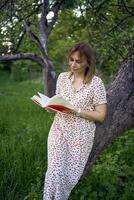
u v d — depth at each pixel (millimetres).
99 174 3174
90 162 2969
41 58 5320
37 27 5082
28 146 3889
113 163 3418
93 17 4270
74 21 5168
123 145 3986
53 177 2594
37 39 5074
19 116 6523
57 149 2588
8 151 3689
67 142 2590
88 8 4055
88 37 4840
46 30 5055
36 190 3010
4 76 14711
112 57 4180
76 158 2584
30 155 3590
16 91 11086
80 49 2480
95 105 2553
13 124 5773
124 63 3057
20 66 8172
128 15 3811
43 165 3432
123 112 2977
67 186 2623
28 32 4734
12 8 3863
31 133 4773
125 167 3373
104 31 4184
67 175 2604
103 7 3936
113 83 3039
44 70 5387
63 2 4270
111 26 3957
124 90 2986
